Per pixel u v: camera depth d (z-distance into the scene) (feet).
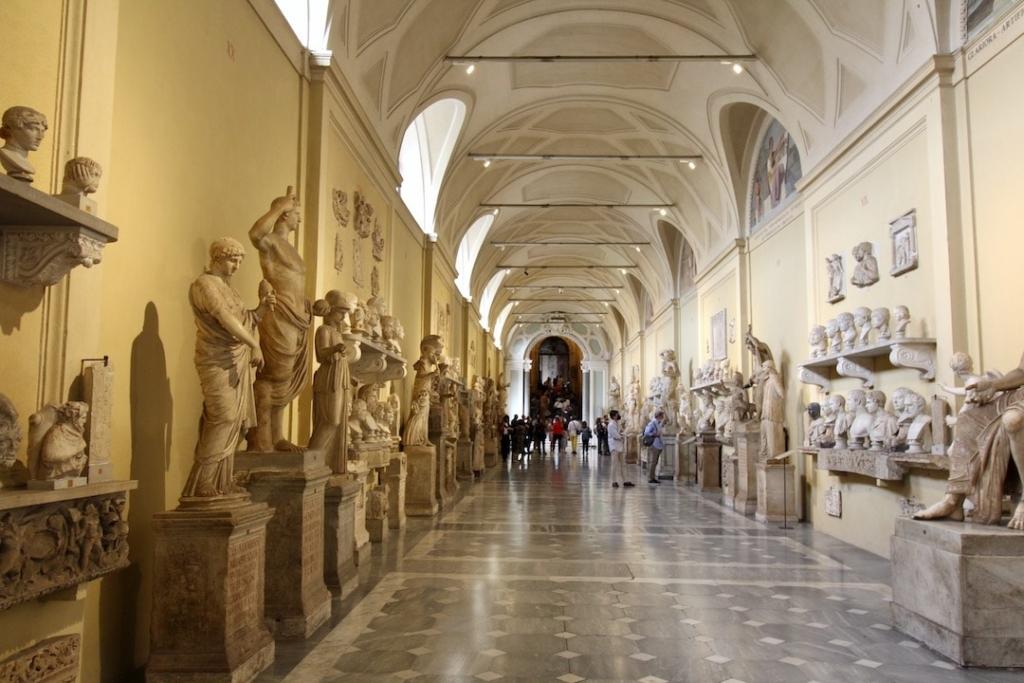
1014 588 13.56
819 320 30.86
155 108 12.87
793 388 34.86
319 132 21.53
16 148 7.93
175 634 11.48
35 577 8.53
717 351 48.62
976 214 20.44
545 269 92.43
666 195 53.31
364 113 26.27
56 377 9.59
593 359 135.03
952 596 13.91
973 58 20.62
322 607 15.94
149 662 11.38
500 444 86.58
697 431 51.34
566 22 33.99
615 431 51.80
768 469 32.73
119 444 11.80
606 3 32.42
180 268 13.97
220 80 15.70
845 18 26.00
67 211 8.17
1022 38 18.49
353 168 26.17
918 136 23.03
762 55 31.45
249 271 17.40
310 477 15.06
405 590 19.22
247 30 17.26
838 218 29.12
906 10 22.91
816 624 16.33
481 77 36.91
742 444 36.76
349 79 24.44
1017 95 18.71
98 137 10.36
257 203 17.98
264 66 18.42
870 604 18.16
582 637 15.21
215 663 11.37
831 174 29.66
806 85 30.35
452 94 35.94
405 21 26.89
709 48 33.09
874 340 25.49
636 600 18.42
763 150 39.86
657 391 63.82
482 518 33.58
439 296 50.21
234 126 16.49
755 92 33.86
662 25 33.35
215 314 12.14
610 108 42.93
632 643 14.83
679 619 16.67
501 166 51.24
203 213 14.92
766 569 22.45
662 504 39.91
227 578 11.59
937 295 21.62
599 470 68.03
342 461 18.76
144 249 12.59
